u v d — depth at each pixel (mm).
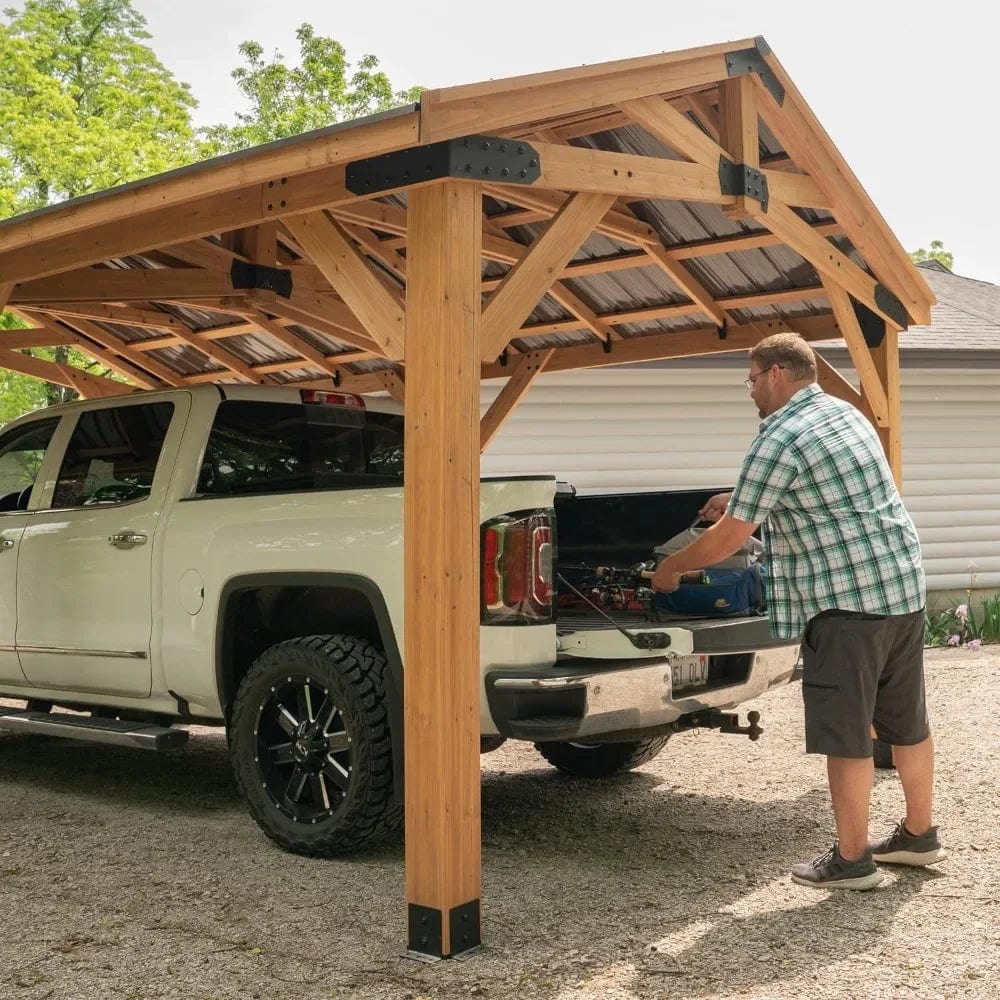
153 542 4883
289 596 4785
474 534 3414
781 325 6777
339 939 3475
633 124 5051
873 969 3189
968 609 11320
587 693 3779
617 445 11297
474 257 3473
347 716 4117
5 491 5879
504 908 3750
